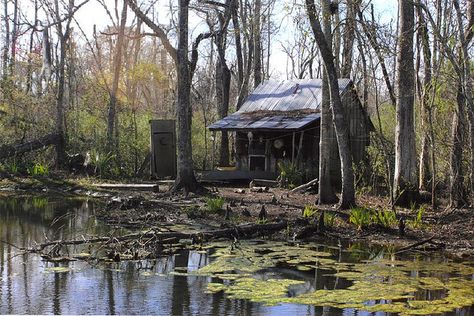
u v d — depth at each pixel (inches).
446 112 606.9
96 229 504.4
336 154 823.7
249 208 605.9
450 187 585.0
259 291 317.7
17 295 304.3
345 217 547.5
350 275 354.3
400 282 338.6
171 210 597.6
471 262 399.2
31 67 1285.7
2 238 465.1
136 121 1126.4
